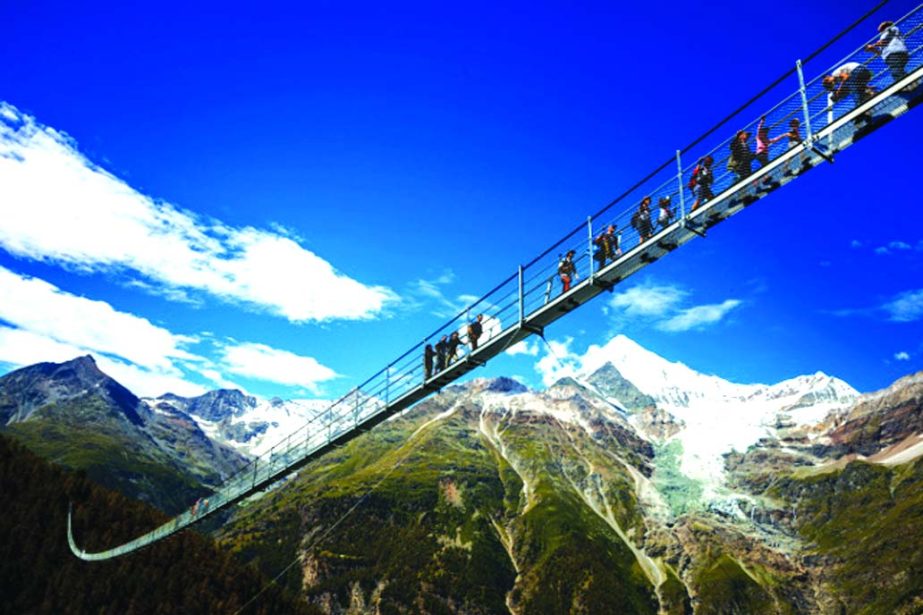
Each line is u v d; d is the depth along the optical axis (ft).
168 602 469.57
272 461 198.39
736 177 101.71
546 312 122.42
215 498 220.64
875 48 90.17
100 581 456.04
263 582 549.95
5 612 412.36
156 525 537.24
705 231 109.40
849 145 94.84
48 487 511.40
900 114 90.07
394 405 152.56
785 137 97.91
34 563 448.65
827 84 93.20
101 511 518.78
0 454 521.65
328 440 173.06
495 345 131.64
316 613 553.23
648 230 112.68
